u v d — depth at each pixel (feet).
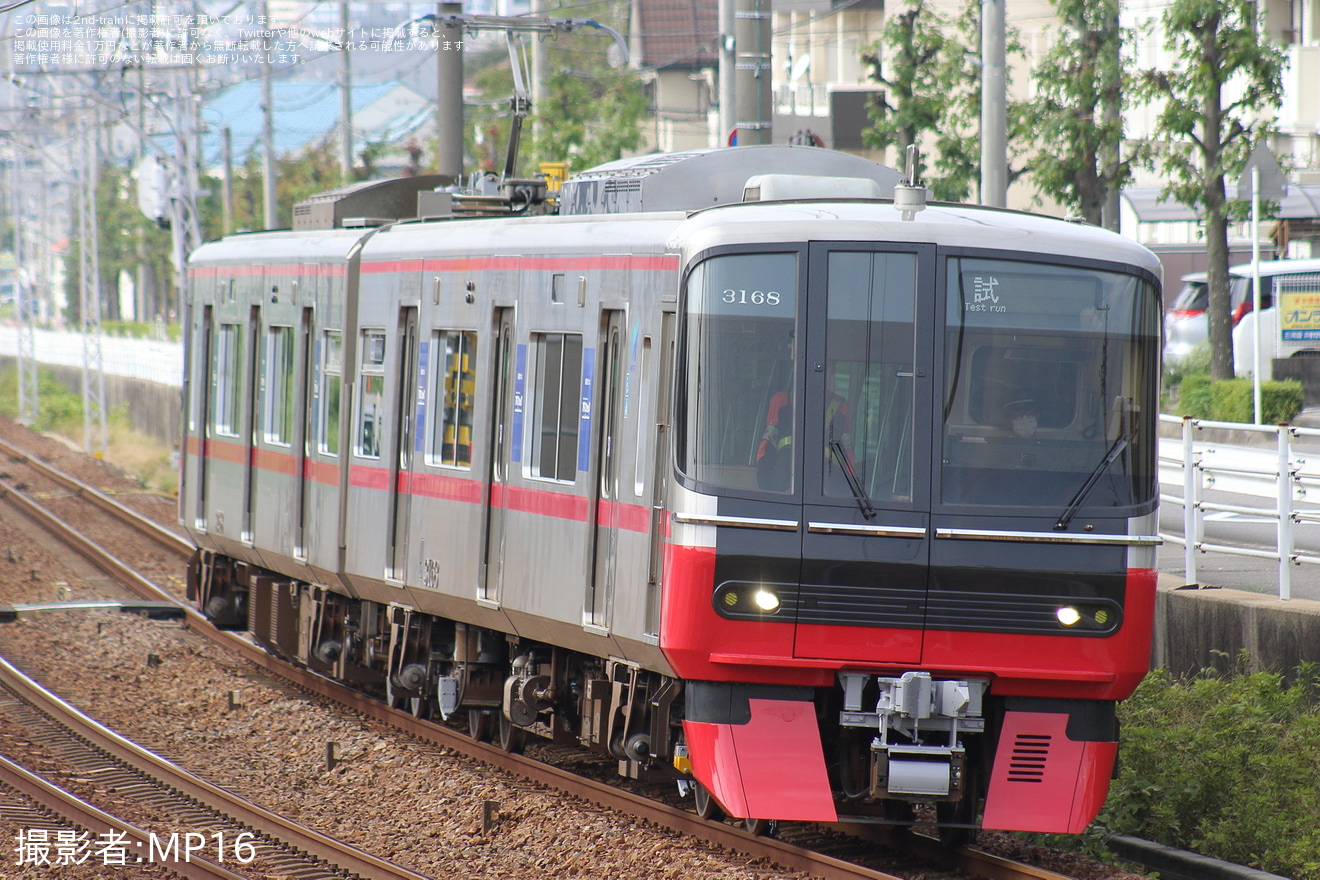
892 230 103.09
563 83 482.28
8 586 250.16
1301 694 131.44
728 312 103.04
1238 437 277.44
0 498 355.56
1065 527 102.89
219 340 195.52
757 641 101.91
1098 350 104.83
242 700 177.88
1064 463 103.76
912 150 107.04
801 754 103.91
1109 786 117.91
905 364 102.63
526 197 156.35
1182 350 363.35
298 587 185.47
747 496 101.65
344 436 158.92
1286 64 298.35
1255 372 261.85
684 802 127.54
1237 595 149.48
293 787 142.41
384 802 134.82
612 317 116.67
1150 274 106.01
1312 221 374.84
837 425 102.12
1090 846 114.01
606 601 115.03
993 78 190.80
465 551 136.15
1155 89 308.19
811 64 614.75
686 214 110.22
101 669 197.36
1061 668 103.55
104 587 256.32
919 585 101.81
